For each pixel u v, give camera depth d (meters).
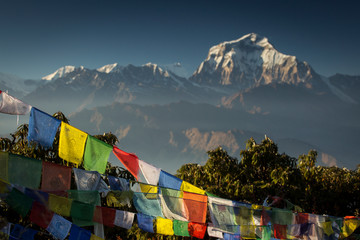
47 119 7.62
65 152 7.75
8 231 6.70
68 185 7.32
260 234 9.50
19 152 11.87
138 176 8.66
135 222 13.42
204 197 9.20
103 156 8.12
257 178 19.55
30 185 6.84
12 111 7.29
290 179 17.84
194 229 8.67
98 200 7.52
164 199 8.48
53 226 6.63
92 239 7.11
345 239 11.78
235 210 9.41
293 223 10.44
